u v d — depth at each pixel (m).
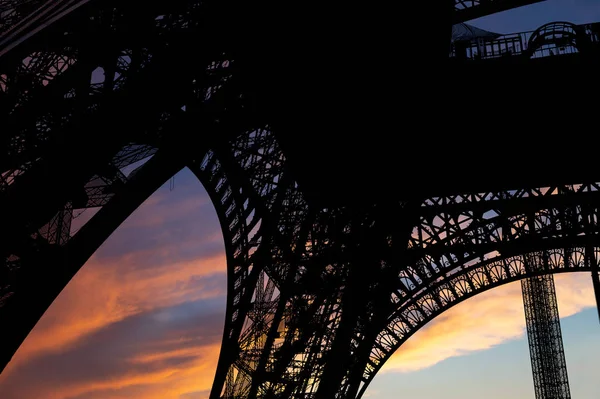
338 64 35.44
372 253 59.38
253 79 31.98
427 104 41.38
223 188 49.41
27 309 21.16
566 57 39.69
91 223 23.61
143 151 31.12
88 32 23.92
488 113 42.38
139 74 24.86
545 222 64.69
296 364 58.88
